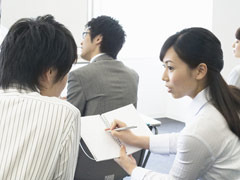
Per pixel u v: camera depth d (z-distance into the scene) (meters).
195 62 1.13
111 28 1.82
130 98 1.84
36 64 0.93
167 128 4.45
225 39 4.08
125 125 1.42
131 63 4.65
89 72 1.73
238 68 2.53
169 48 1.16
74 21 3.96
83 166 1.77
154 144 1.42
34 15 3.72
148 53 4.75
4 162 0.86
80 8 3.97
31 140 0.88
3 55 0.95
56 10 3.84
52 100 0.95
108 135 1.39
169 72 1.17
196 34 1.13
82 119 1.42
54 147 0.90
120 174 1.86
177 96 1.20
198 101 1.19
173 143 1.41
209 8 4.14
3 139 0.89
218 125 1.11
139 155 1.91
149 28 4.68
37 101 0.93
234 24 4.08
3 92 0.95
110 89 1.76
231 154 1.13
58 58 0.95
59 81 1.00
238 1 4.02
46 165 0.89
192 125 1.12
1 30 2.20
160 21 4.73
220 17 4.04
